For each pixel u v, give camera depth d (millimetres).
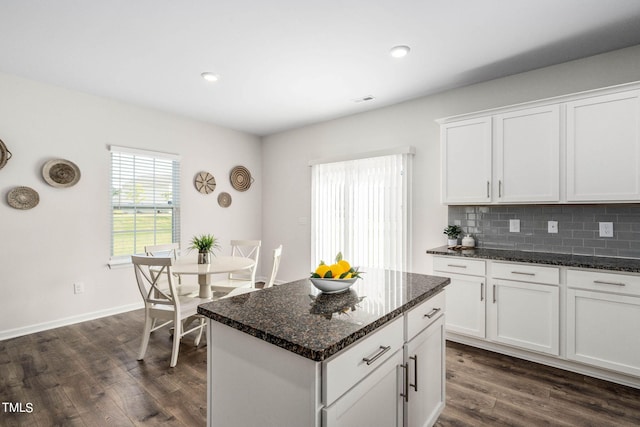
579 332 2293
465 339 2924
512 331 2568
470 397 2096
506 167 2732
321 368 938
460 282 2824
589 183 2373
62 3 1980
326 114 4203
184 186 4324
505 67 2857
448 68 2879
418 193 3592
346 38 2393
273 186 5199
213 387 1298
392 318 1251
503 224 3055
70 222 3377
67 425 1813
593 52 2590
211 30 2287
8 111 3002
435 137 3473
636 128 2197
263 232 5371
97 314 3561
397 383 1322
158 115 4062
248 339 1137
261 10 2057
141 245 3934
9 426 1795
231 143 4910
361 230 4047
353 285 1706
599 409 1963
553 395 2111
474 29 2271
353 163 4145
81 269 3453
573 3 1984
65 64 2812
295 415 979
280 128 4898
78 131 3424
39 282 3184
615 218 2533
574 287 2305
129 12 2076
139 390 2166
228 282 3592
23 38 2385
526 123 2643
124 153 3762
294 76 3047
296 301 1402
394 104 3799
